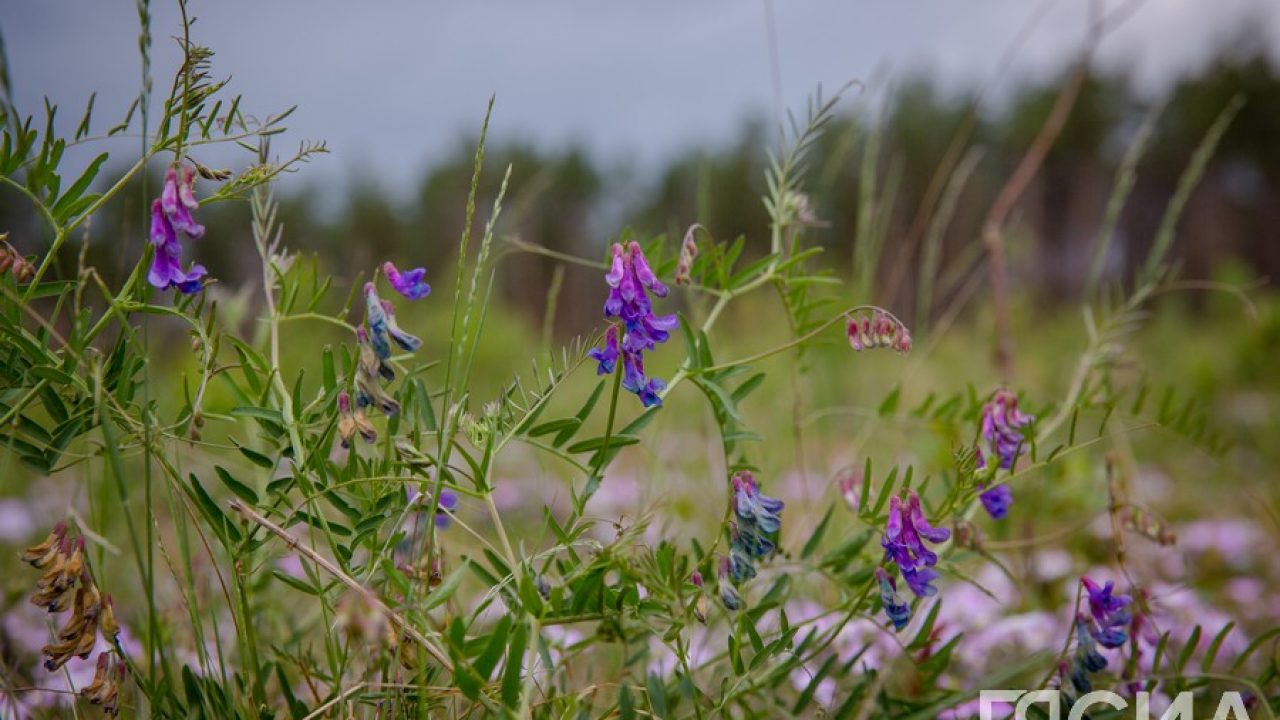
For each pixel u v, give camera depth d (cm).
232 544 42
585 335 43
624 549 42
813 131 49
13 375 40
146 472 39
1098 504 64
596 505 76
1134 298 55
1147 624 48
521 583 40
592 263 50
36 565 40
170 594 54
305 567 41
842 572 47
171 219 39
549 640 46
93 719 49
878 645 52
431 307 162
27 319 45
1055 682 46
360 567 43
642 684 47
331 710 42
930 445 69
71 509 41
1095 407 51
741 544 42
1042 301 173
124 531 59
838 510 58
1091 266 60
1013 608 61
